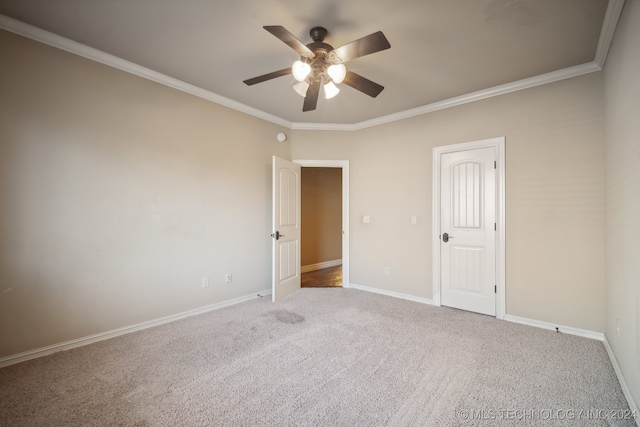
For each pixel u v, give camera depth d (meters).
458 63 2.70
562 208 2.82
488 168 3.26
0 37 2.13
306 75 2.10
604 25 2.13
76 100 2.47
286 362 2.22
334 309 3.47
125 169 2.75
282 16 2.10
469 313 3.32
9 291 2.17
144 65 2.80
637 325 1.63
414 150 3.87
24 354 2.22
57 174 2.37
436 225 3.65
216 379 2.00
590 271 2.68
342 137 4.51
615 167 2.19
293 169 4.30
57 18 2.13
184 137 3.20
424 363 2.21
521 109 3.06
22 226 2.22
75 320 2.46
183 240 3.18
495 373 2.07
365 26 2.20
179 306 3.14
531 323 2.97
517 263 3.06
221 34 2.32
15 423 1.57
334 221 6.58
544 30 2.21
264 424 1.58
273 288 3.77
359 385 1.93
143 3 1.97
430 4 1.95
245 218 3.83
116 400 1.77
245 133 3.84
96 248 2.57
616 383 1.95
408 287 3.91
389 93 3.36
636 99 1.66
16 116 2.20
